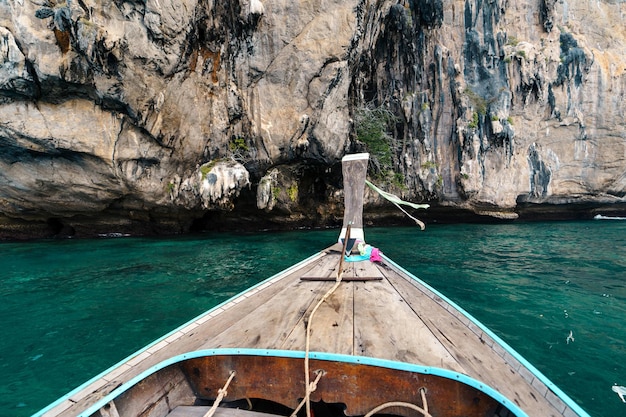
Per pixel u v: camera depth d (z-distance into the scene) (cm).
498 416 165
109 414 153
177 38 1033
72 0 864
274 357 196
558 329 453
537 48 1747
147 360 198
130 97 1014
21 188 1134
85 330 462
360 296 295
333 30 1225
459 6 1661
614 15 1944
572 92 1780
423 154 1661
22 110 970
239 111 1245
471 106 1619
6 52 877
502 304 550
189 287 650
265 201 1327
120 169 1110
